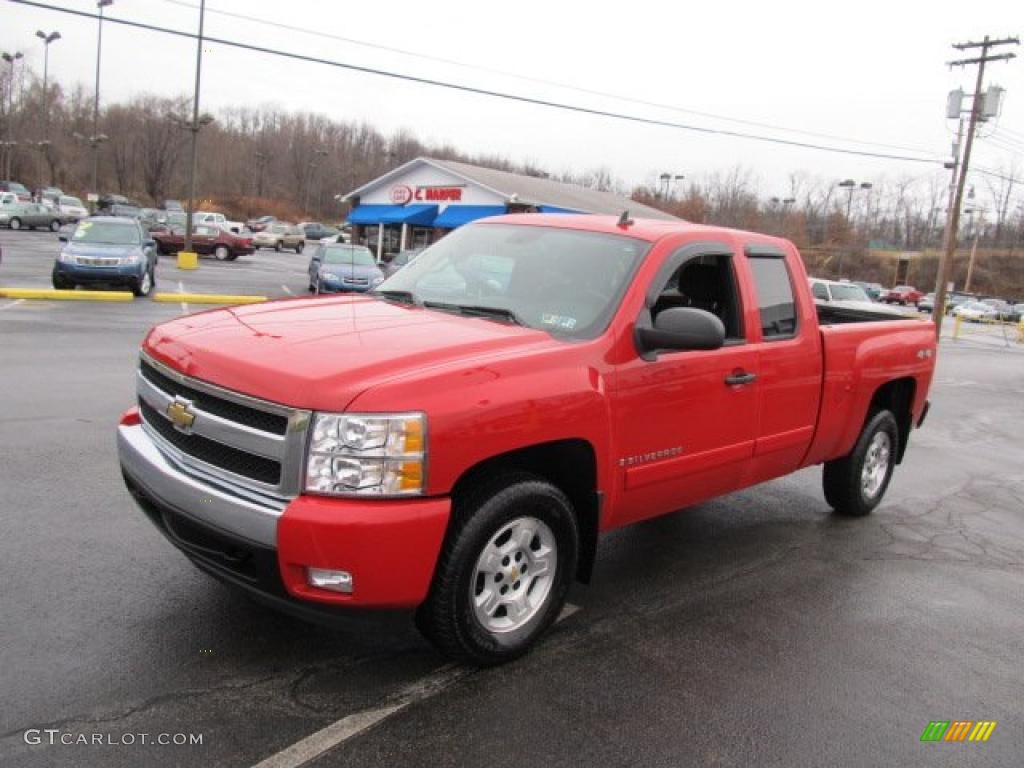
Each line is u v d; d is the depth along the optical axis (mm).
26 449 6199
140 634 3648
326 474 3023
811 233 101062
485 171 37031
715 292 4746
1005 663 4141
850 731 3393
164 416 3564
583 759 3041
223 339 3520
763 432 4859
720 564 5191
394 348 3404
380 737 3070
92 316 15211
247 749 2934
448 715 3244
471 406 3225
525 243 4664
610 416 3809
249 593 3236
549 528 3709
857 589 4953
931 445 10023
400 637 3830
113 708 3105
